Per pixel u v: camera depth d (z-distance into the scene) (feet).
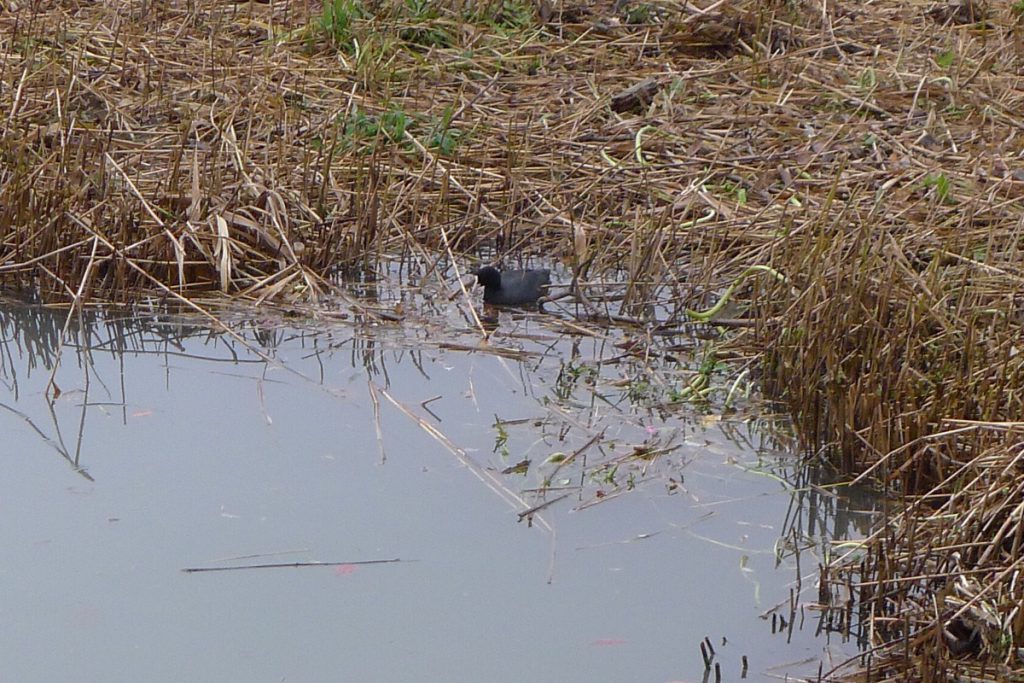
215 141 33.27
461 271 31.35
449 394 25.80
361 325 28.68
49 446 23.91
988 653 18.28
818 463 23.76
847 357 24.80
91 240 30.14
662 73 39.75
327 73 39.06
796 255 27.76
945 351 24.20
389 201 33.01
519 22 43.01
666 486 22.86
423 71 39.58
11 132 33.17
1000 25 44.19
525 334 28.48
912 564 19.47
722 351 27.48
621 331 28.71
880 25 44.39
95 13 41.52
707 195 32.65
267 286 30.14
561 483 22.81
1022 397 22.99
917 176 33.45
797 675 18.12
